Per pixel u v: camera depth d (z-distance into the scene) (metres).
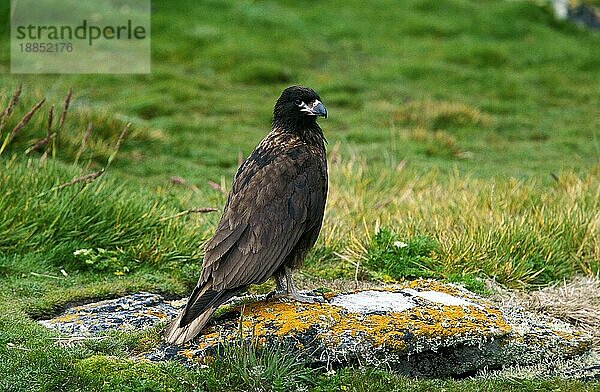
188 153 18.25
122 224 11.55
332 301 8.96
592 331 9.40
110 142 17.06
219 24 30.05
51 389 7.56
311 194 8.64
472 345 8.43
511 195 13.77
